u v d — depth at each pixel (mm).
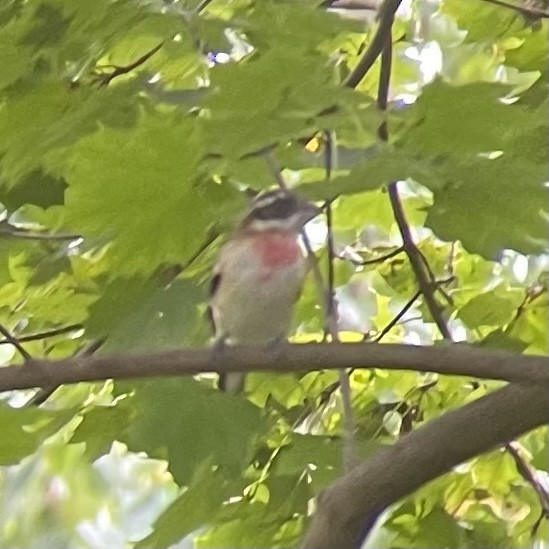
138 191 7609
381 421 11422
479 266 11930
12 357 11203
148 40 9383
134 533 18562
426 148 7031
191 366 6965
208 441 8602
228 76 6984
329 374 11570
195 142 7305
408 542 11188
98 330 8469
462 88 6863
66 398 10969
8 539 17641
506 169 6875
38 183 8812
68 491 17641
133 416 9078
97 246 8016
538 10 10312
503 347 10031
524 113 7008
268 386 11297
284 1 8383
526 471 10828
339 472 9844
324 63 7414
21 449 8812
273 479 10500
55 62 8359
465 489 11516
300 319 11133
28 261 10148
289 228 9578
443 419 7742
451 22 12844
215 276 9609
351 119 6840
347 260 11430
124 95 8062
